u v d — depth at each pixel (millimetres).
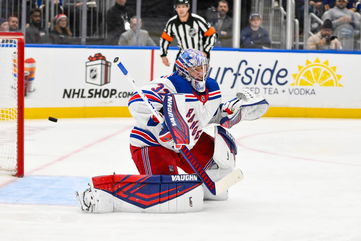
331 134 26672
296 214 12602
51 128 26656
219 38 35156
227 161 13148
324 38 35562
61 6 32844
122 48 30656
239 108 13172
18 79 16219
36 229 11000
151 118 12555
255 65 32125
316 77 32812
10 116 23656
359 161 20203
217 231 11008
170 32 28391
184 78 12625
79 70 29984
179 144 11875
